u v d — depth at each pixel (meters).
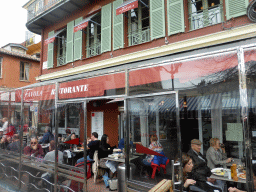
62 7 8.95
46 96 4.83
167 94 2.77
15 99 5.88
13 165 5.29
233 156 4.42
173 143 2.79
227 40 5.03
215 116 4.68
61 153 4.37
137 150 3.04
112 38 7.64
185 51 5.75
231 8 5.07
